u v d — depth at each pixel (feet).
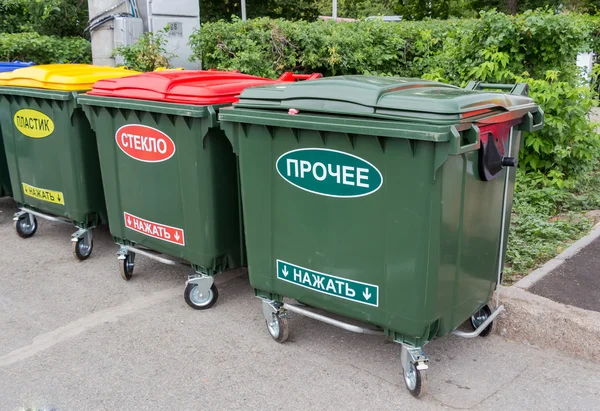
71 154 15.94
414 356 9.74
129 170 13.94
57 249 17.90
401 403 9.87
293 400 10.04
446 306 9.77
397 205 9.12
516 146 11.07
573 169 20.07
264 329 12.62
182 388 10.47
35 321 13.17
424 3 86.22
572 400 9.82
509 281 13.21
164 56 27.99
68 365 11.28
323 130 9.53
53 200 17.06
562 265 13.84
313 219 10.31
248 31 26.68
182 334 12.44
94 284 15.21
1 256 17.31
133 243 15.07
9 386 10.61
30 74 16.37
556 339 11.38
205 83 12.92
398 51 29.63
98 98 13.83
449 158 8.73
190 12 30.25
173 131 12.62
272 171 10.68
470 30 20.89
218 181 12.63
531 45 19.67
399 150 8.85
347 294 10.25
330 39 26.91
